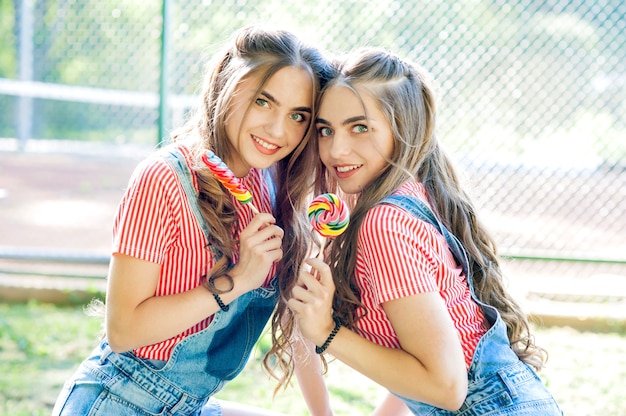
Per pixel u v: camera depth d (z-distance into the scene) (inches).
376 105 96.3
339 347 92.6
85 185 442.0
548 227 291.3
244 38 100.3
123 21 346.3
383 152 97.3
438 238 95.0
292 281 106.7
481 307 100.2
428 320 88.5
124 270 93.7
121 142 522.6
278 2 272.2
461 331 95.4
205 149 98.6
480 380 94.3
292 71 98.0
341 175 99.7
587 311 240.1
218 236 97.0
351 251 96.2
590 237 296.2
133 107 518.9
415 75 101.0
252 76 97.8
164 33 247.0
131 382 98.7
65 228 344.5
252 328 105.4
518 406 93.1
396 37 274.1
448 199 103.6
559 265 273.7
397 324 89.8
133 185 95.2
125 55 406.3
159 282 97.2
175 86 278.2
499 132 285.3
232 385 194.2
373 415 117.0
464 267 98.3
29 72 451.2
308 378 116.3
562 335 232.2
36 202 396.5
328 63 102.5
